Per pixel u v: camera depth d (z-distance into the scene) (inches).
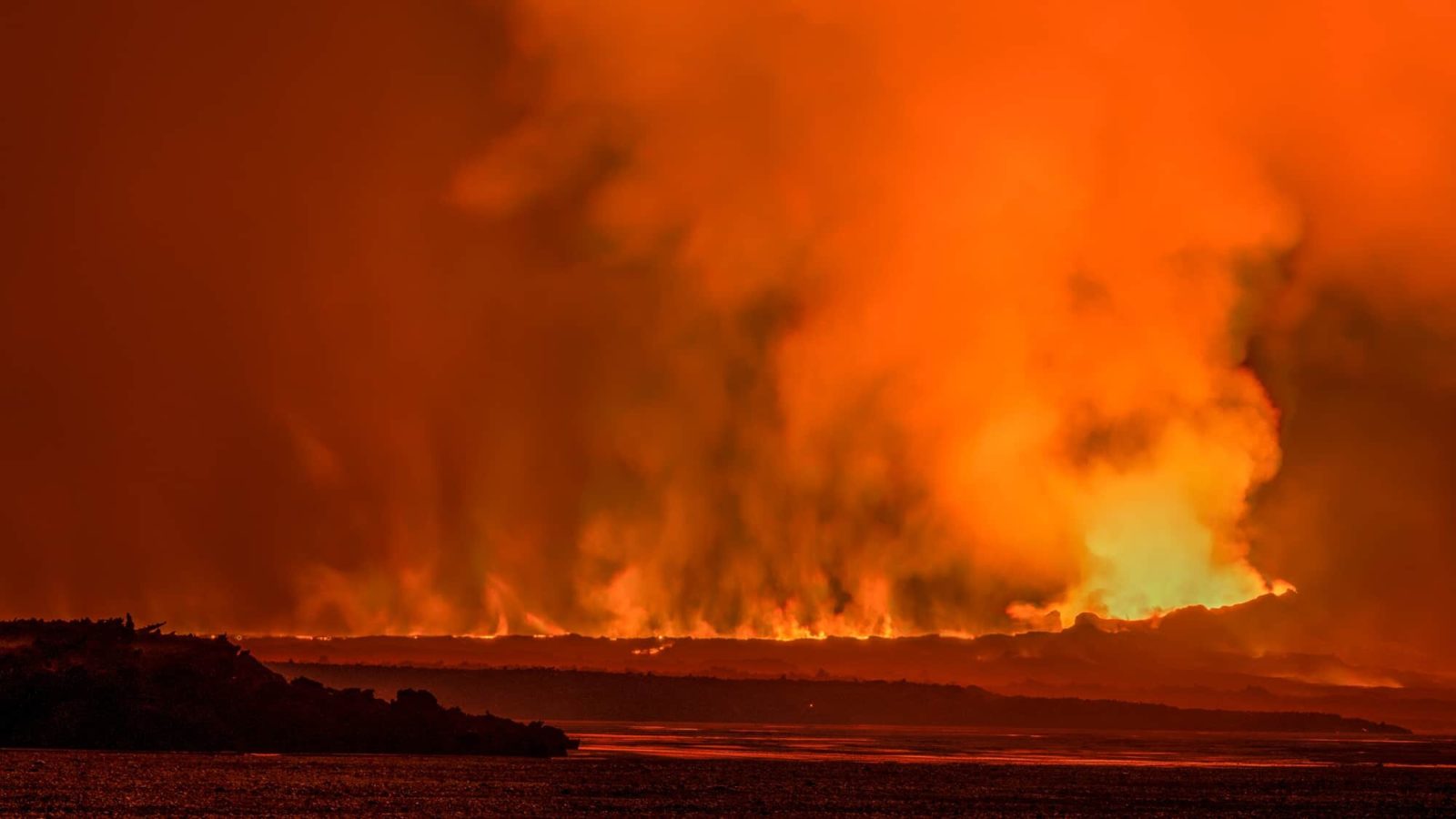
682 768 4845.0
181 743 4940.9
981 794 4210.1
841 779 4569.4
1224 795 4355.3
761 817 3550.7
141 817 3208.7
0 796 3437.5
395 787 3964.1
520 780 4274.1
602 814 3526.1
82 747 4817.9
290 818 3282.5
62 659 5191.9
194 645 5497.1
